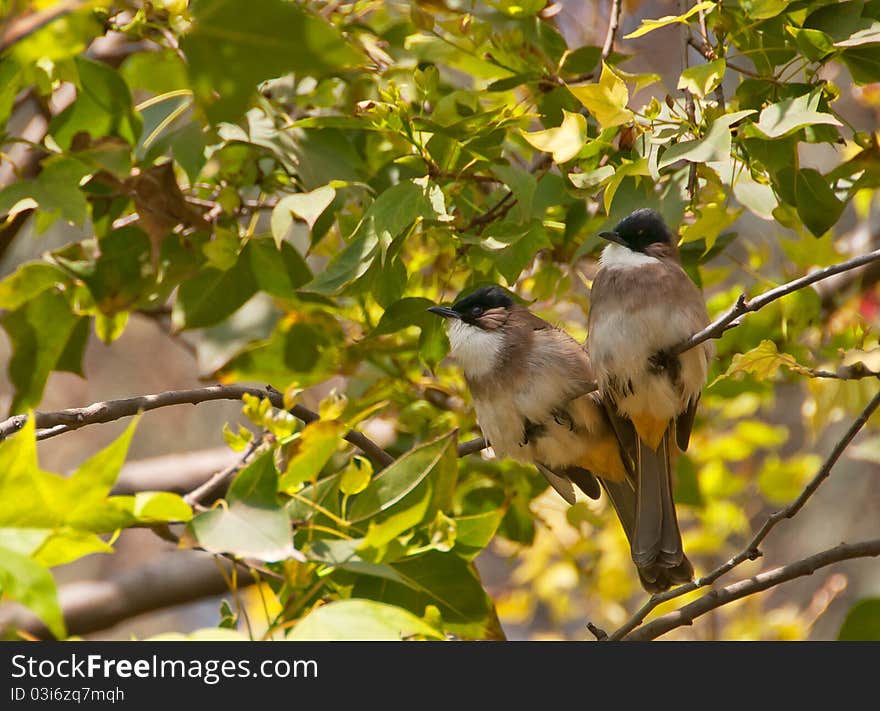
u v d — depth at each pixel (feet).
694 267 35.09
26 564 18.52
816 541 60.44
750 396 42.83
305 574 22.17
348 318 36.76
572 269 35.55
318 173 30.76
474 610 26.99
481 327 33.04
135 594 44.75
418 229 31.17
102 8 27.86
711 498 45.24
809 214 29.84
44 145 29.40
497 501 37.47
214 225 31.65
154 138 30.91
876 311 38.52
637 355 30.19
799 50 28.63
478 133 29.81
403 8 32.86
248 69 17.26
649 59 48.44
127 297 32.32
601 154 30.99
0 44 16.35
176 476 44.09
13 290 32.09
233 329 37.37
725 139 26.09
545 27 33.99
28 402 33.47
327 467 32.01
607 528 44.78
